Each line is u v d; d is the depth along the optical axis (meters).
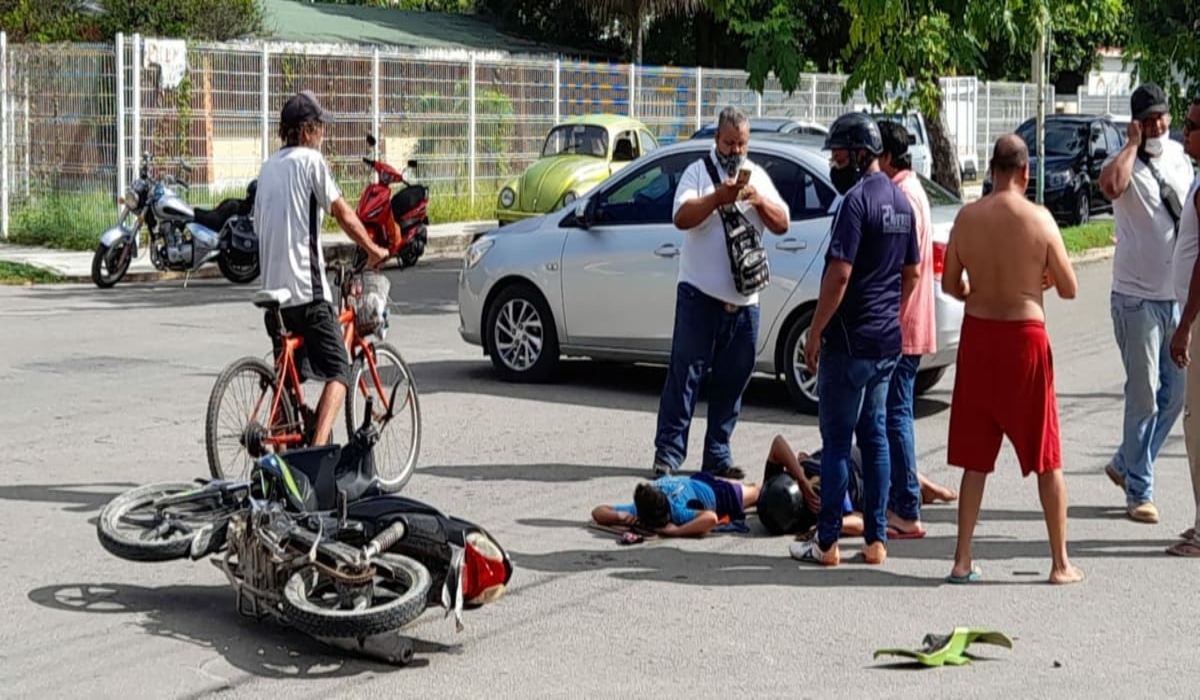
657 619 6.43
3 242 22.08
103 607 6.49
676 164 11.39
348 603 5.84
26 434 9.81
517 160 28.11
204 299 17.20
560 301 11.77
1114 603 6.70
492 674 5.75
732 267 8.63
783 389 11.95
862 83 19.64
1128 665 5.89
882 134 7.75
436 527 6.20
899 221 7.09
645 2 35.62
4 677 5.65
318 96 24.11
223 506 6.81
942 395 11.86
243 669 5.77
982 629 6.32
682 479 7.91
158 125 21.53
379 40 34.22
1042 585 6.97
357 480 6.95
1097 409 11.34
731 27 24.27
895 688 5.61
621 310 11.47
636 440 10.03
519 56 37.09
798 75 24.19
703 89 31.97
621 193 11.60
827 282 6.97
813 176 10.77
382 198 8.62
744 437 10.16
